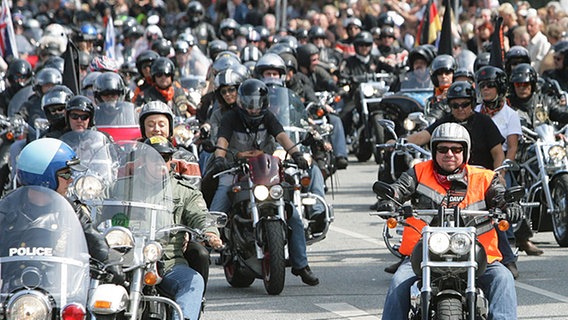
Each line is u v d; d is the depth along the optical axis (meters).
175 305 22.47
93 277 21.42
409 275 24.05
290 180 35.09
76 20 120.06
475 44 74.06
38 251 20.62
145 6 122.38
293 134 40.62
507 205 24.59
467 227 22.97
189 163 31.88
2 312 19.95
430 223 24.70
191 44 69.69
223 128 35.75
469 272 22.70
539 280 34.84
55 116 39.16
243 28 87.12
